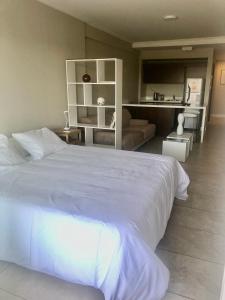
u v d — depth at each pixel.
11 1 2.94
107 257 1.48
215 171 4.07
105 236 1.48
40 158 2.81
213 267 1.91
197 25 4.94
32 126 3.51
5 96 3.02
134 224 1.52
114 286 1.43
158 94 8.38
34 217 1.68
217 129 8.12
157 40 6.70
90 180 2.15
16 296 1.64
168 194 2.30
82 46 4.58
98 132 4.66
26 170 2.40
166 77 7.93
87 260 1.54
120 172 2.34
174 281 1.77
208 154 5.10
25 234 1.72
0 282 1.75
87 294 1.66
